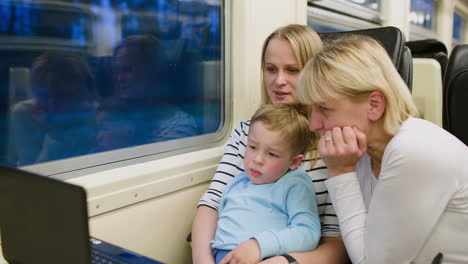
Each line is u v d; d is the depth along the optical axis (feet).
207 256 4.08
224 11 5.86
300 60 4.72
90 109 4.55
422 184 2.97
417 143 3.00
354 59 3.20
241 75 6.00
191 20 5.59
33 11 4.03
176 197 5.15
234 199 4.26
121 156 4.76
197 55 5.70
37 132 4.13
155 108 5.24
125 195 4.46
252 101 6.15
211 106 5.94
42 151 4.17
